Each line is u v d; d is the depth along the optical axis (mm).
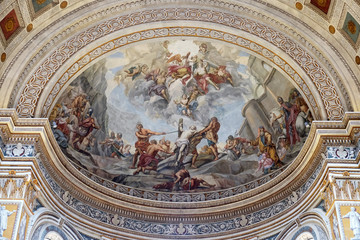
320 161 22625
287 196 24062
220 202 25750
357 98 22906
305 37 24109
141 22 24812
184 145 27141
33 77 23391
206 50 25875
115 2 24328
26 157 21578
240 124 26906
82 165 25344
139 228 25094
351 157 21953
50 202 22688
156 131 27203
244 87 26500
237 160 26672
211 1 24812
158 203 25891
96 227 24188
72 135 25281
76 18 24047
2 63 22828
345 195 21016
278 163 25594
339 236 20406
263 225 24312
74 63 24203
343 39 23438
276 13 24266
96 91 26000
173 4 24844
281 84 25516
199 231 25266
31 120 22188
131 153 26844
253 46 24891
